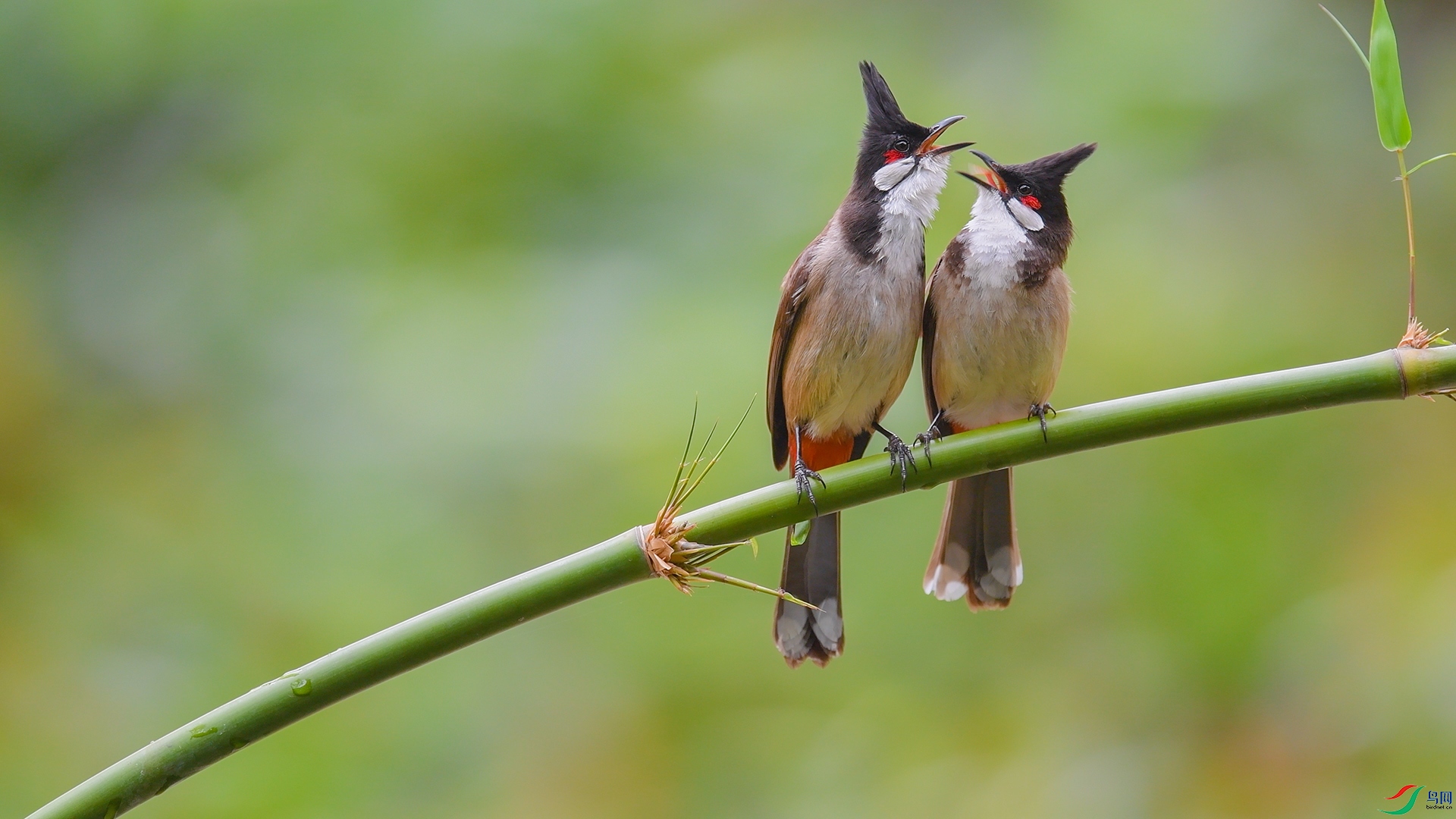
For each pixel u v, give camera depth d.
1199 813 9.57
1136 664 10.03
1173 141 11.59
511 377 10.75
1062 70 11.90
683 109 12.01
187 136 11.89
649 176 11.70
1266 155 11.88
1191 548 10.16
